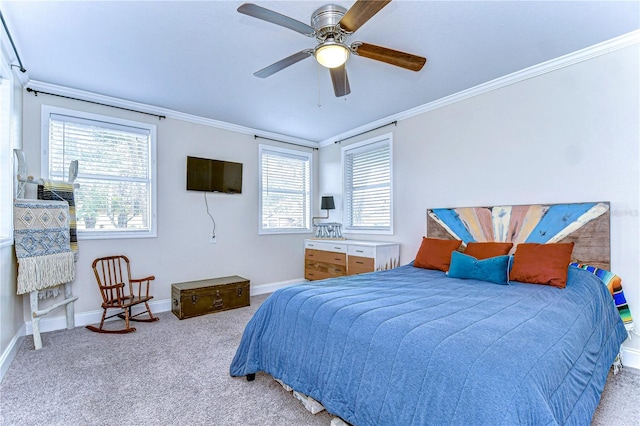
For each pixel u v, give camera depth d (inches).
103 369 92.0
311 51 80.8
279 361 77.0
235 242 177.2
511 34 91.0
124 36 91.6
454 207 136.6
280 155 199.2
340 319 66.5
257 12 66.5
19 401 75.6
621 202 94.9
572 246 95.7
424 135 148.6
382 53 83.7
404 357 52.3
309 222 210.2
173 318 140.2
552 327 57.9
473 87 128.0
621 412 71.2
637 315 91.9
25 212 103.3
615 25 87.0
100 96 134.2
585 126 101.8
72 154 130.5
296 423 68.3
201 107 149.6
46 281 107.4
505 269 97.1
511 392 41.1
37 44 95.3
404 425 48.6
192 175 159.5
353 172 192.5
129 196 143.9
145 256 146.6
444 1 76.6
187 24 86.0
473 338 51.4
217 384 84.3
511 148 119.1
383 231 169.3
